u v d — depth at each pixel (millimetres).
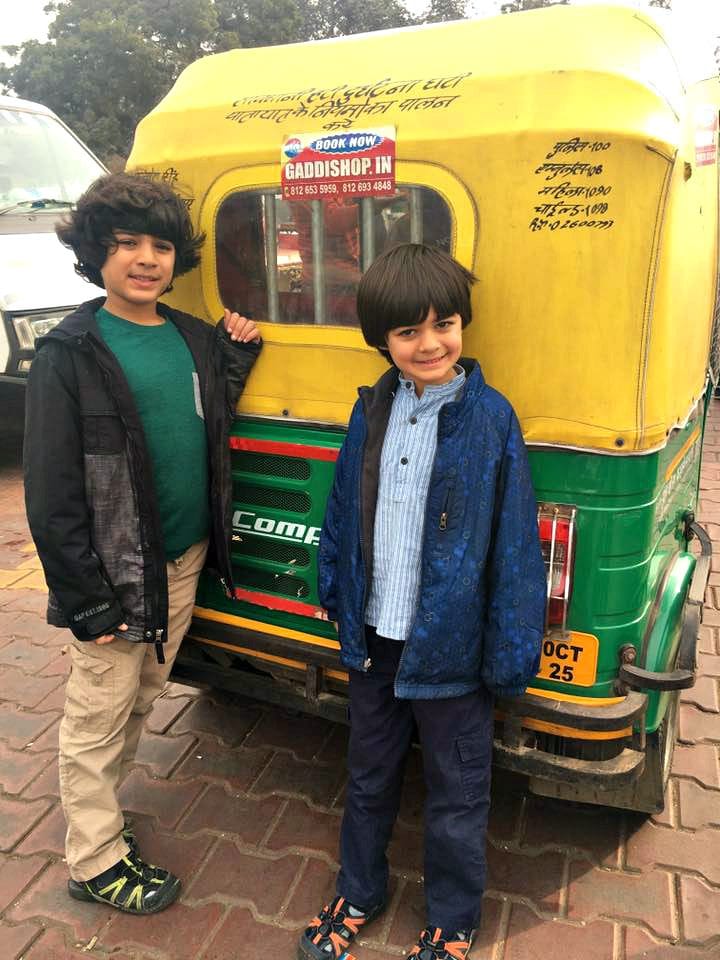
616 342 1707
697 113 2143
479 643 1758
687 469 2709
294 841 2367
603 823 2410
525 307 1761
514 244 1740
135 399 1901
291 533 2230
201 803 2531
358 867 1996
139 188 1832
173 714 2977
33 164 6227
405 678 1747
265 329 2131
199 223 2145
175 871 2262
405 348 1678
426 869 1958
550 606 1854
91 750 2070
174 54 24344
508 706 1936
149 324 1997
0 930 2094
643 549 1838
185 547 2115
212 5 24594
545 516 1824
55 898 2188
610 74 1665
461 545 1689
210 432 2082
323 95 1933
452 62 1819
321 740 2836
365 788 1967
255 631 2344
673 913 2098
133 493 1915
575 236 1685
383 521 1802
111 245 1847
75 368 1825
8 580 4211
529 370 1789
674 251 1749
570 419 1771
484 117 1731
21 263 5551
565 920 2082
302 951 1970
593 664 1871
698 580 2285
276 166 1987
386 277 1629
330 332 2039
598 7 1800
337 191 1924
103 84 23062
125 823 2379
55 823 2455
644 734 1965
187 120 2125
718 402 7840
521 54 1753
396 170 1832
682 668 1911
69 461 1814
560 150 1659
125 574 1944
